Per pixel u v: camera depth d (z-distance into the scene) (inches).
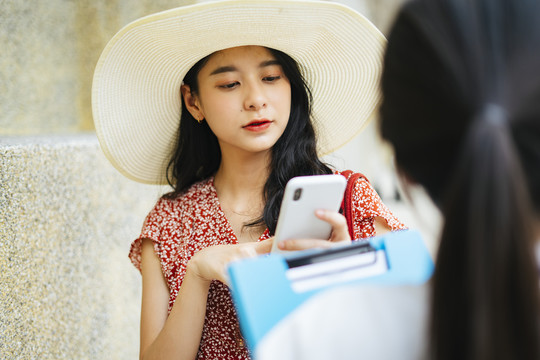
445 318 24.9
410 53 27.0
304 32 52.2
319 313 28.1
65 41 105.7
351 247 32.3
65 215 71.0
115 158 59.7
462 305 24.6
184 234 55.9
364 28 54.3
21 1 94.5
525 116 24.9
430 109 26.5
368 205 52.1
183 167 60.4
